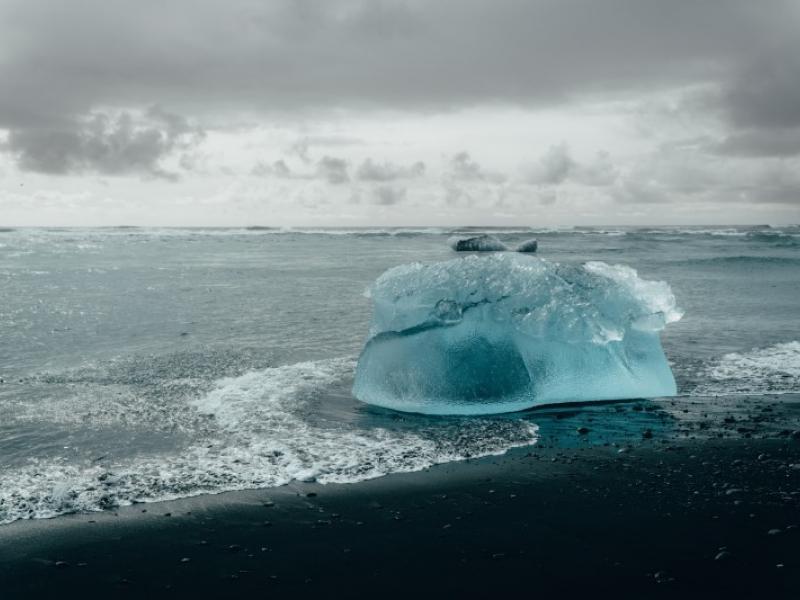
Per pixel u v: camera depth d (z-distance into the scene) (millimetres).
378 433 5422
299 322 10594
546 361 6387
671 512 3883
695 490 4219
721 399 6449
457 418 5914
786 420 5750
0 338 9008
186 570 3229
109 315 11094
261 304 12609
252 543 3514
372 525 3742
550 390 6352
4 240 37781
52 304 12266
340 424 5645
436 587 3066
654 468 4633
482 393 6125
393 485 4344
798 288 15531
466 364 6211
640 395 6562
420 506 4004
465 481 4414
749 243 36875
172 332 9617
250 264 23016
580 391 6418
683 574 3170
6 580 3129
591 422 5773
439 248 35312
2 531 3633
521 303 6320
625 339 6707
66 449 4906
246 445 5051
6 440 5074
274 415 5824
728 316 11383
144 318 10828
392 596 2986
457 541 3541
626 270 7129
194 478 4395
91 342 8820
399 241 42969
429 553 3404
